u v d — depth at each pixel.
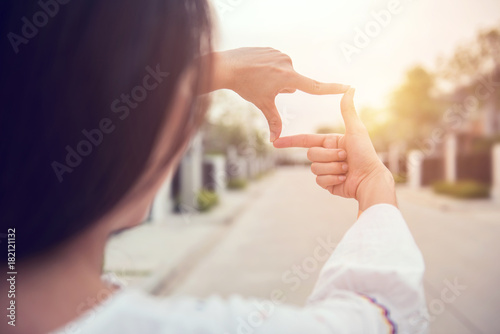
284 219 12.61
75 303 0.39
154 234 9.97
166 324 0.37
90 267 0.40
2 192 0.37
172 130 0.41
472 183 19.12
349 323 0.42
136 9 0.39
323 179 0.68
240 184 25.19
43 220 0.38
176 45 0.40
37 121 0.37
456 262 6.89
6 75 0.38
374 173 0.64
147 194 0.41
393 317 0.45
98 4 0.38
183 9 0.41
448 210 14.59
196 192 15.21
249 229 11.29
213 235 10.31
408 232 0.54
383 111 24.94
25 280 0.38
